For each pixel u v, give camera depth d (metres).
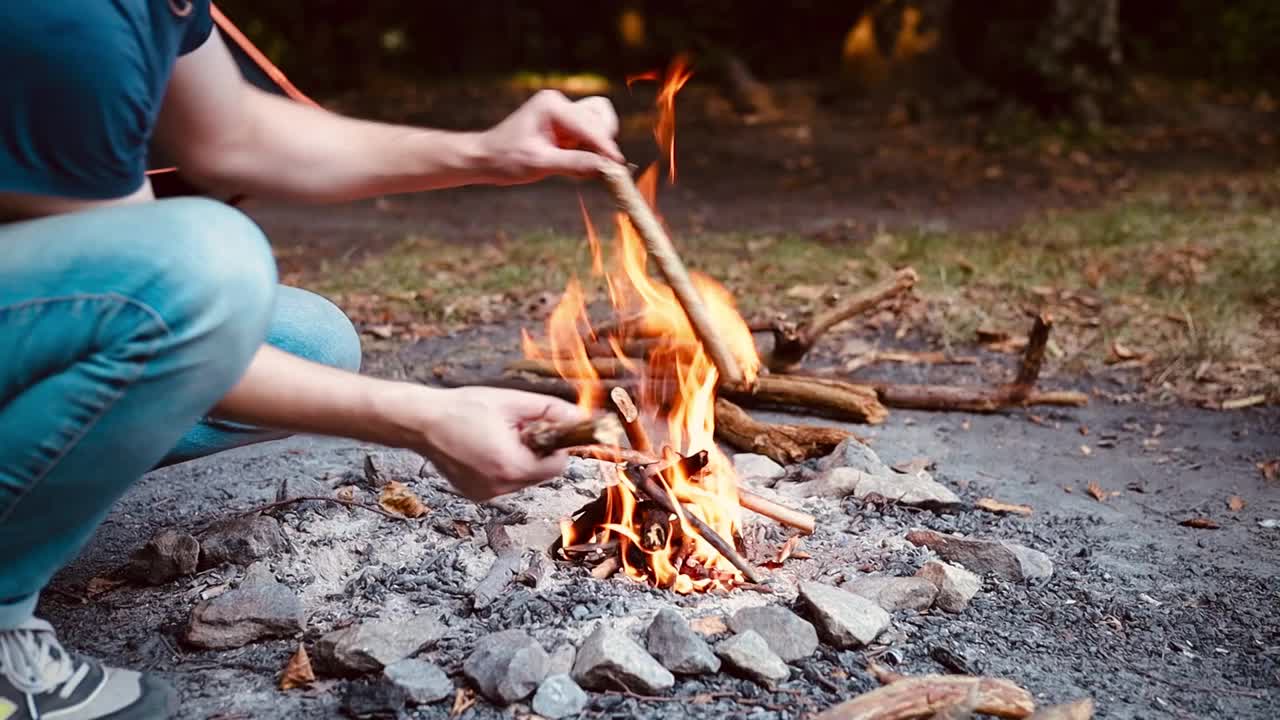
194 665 2.27
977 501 3.26
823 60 17.95
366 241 7.78
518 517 2.72
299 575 2.53
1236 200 8.36
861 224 8.25
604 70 19.05
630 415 2.50
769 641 2.23
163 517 2.99
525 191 10.06
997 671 2.28
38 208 1.77
